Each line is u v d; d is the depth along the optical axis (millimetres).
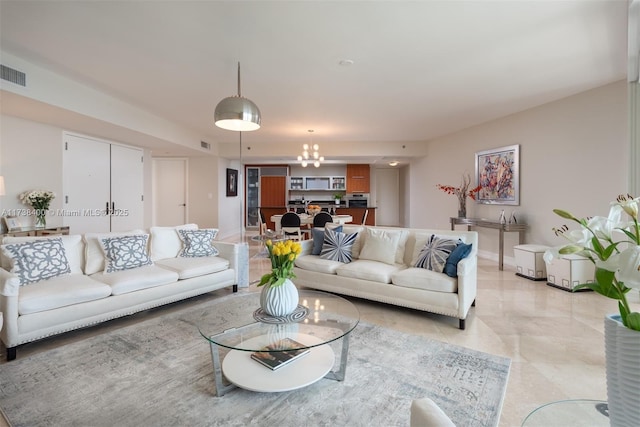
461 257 3098
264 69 3539
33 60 3287
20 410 1814
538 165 4973
